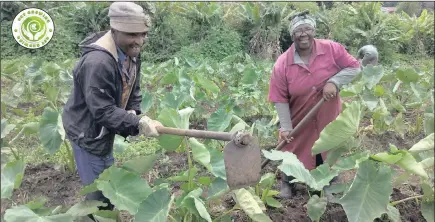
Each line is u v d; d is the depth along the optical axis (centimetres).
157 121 271
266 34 1445
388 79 570
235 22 1512
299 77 335
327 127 289
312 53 333
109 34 263
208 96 664
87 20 1420
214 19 1486
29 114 599
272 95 349
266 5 1509
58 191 423
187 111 305
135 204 264
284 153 280
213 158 289
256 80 654
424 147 268
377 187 278
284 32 1505
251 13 1477
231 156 245
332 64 333
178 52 1394
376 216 275
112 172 264
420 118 575
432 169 291
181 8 1505
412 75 528
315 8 1614
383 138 563
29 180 438
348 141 326
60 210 283
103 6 1446
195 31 1486
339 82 325
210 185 284
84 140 282
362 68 504
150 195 263
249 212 272
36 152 499
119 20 251
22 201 400
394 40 1502
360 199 278
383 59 1456
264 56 1423
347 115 284
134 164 279
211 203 343
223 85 780
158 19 1431
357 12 1584
